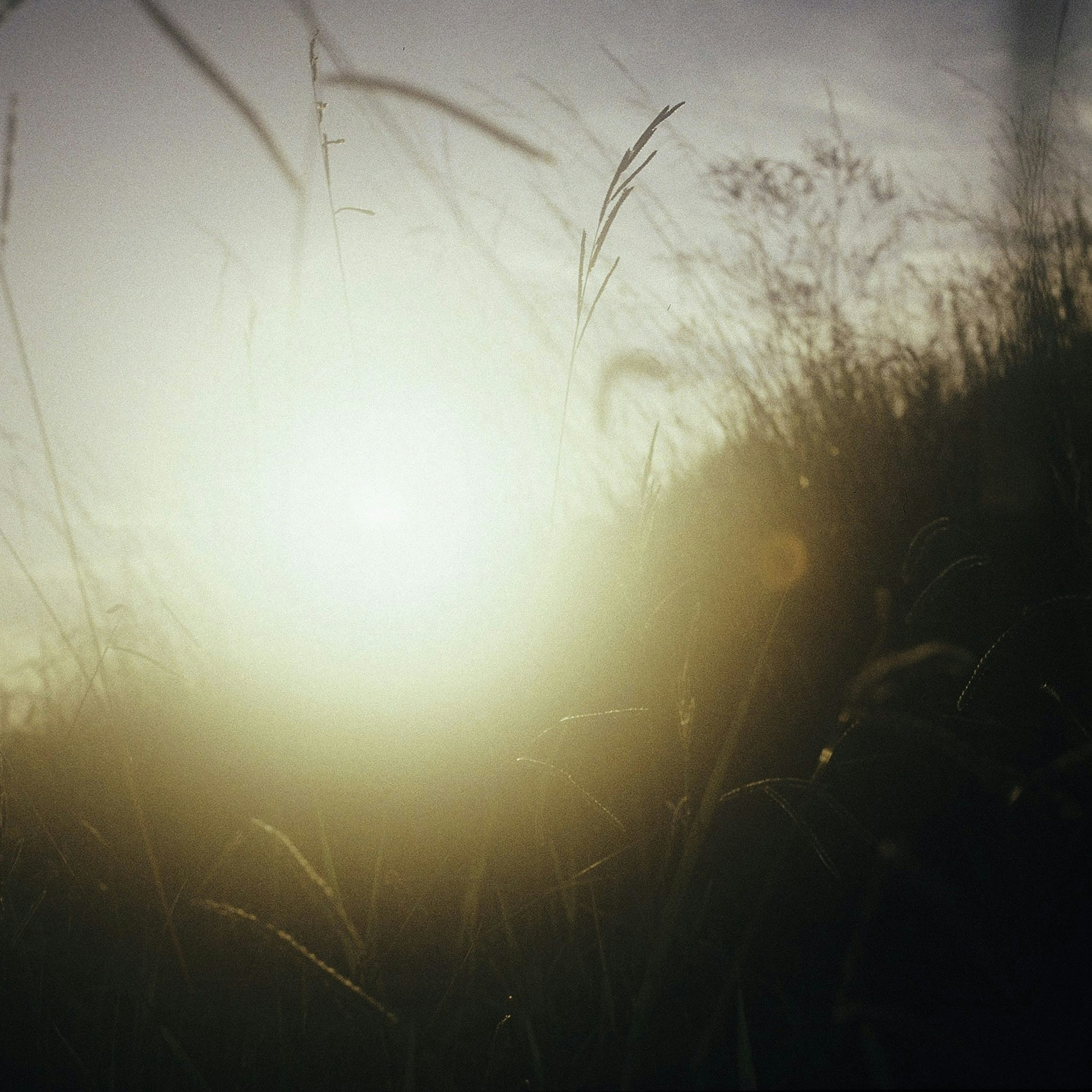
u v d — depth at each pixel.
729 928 1.26
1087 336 2.38
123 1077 1.21
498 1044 1.17
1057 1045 0.96
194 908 1.43
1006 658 1.56
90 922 1.49
